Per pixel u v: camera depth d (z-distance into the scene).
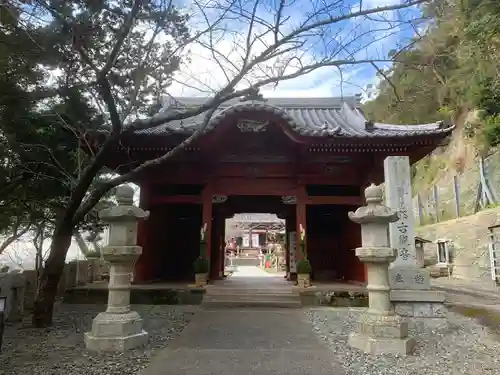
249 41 6.66
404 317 9.80
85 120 10.38
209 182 15.74
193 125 16.12
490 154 25.95
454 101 30.19
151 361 6.31
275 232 41.28
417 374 5.70
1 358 6.46
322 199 15.64
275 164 16.00
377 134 14.02
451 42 17.88
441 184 31.61
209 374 5.62
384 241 7.55
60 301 13.61
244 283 16.75
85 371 5.75
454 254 25.59
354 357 6.58
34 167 10.98
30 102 8.95
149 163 7.98
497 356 6.79
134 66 8.31
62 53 7.90
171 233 20.39
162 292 13.23
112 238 7.84
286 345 7.43
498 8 14.87
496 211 21.55
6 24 7.29
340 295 12.79
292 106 21.05
